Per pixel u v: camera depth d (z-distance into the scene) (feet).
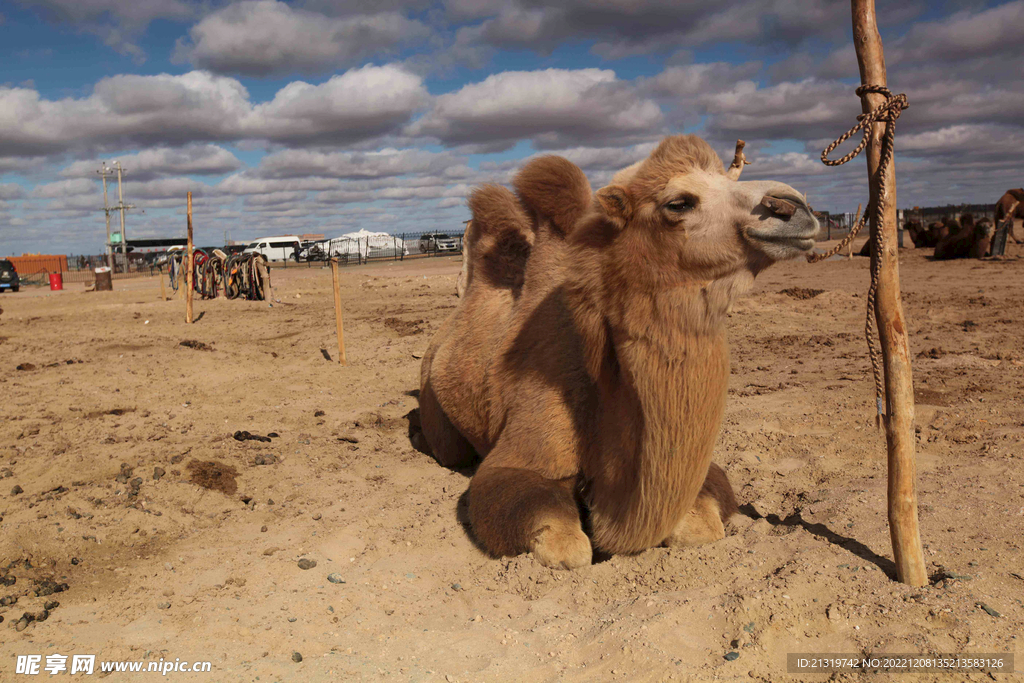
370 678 8.07
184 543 12.16
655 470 9.86
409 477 15.61
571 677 8.07
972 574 9.39
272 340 38.22
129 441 17.62
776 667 7.95
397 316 46.03
